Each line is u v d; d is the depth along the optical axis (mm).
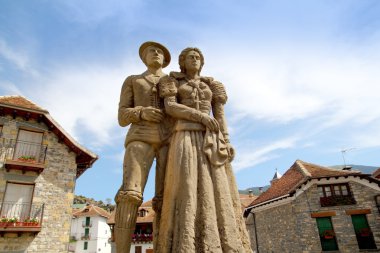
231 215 2432
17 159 12898
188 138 2641
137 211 2535
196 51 3086
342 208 15500
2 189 12414
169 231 2301
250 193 29562
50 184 13266
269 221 18000
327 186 16219
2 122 13336
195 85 2891
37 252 12133
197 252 2242
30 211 12531
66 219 13086
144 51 3201
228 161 2789
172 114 2754
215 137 2705
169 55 3229
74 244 37938
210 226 2311
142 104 2859
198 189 2473
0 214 12125
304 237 15305
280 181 19875
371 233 14945
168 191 2506
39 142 13859
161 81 2898
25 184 12906
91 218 39031
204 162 2578
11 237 11922
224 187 2531
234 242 2326
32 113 13836
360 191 15711
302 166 18922
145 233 24359
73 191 13656
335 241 15078
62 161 13891
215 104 3016
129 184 2521
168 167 2611
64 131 13992
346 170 18031
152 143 2740
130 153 2662
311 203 15836
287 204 16562
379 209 15242
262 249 18625
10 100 14336
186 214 2305
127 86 2982
